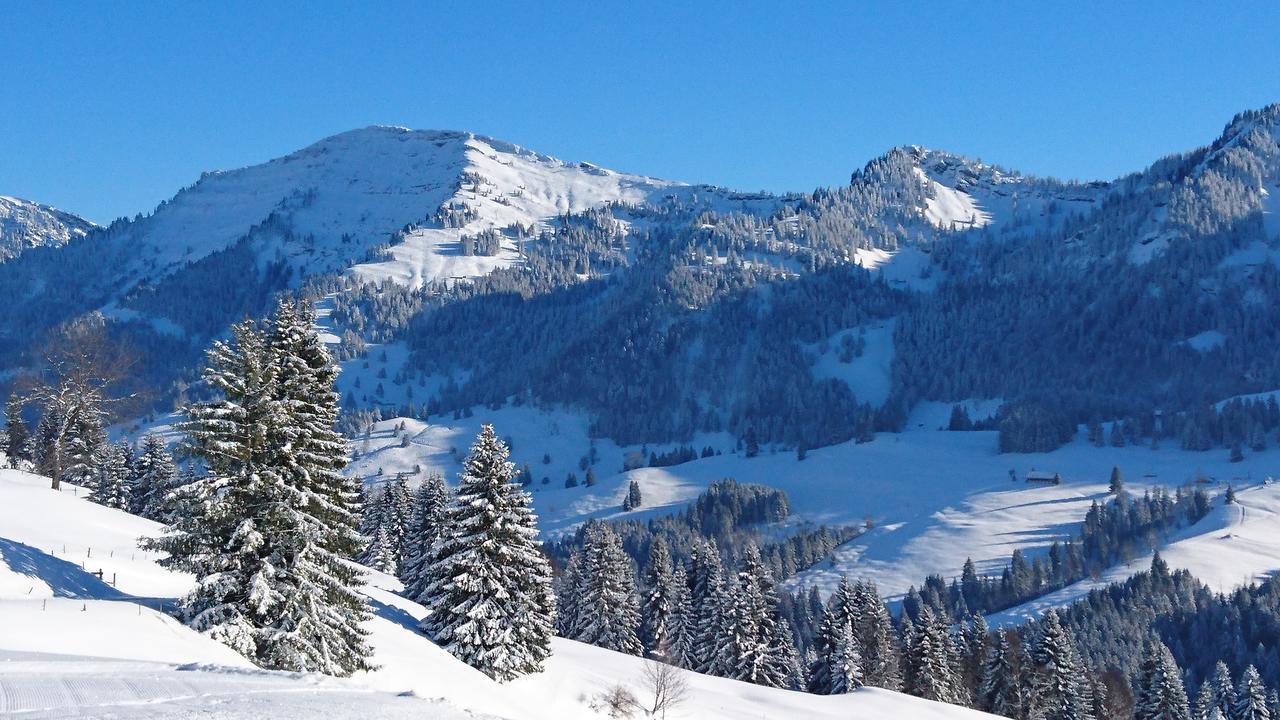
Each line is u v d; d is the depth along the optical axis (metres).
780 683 74.00
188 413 32.03
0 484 54.44
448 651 45.91
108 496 84.06
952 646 84.25
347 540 34.88
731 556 190.50
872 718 56.38
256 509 32.16
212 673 21.86
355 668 35.06
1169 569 153.88
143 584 38.88
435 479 70.56
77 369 61.84
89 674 20.27
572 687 49.19
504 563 47.75
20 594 30.86
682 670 64.12
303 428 33.56
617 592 75.25
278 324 34.38
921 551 193.00
